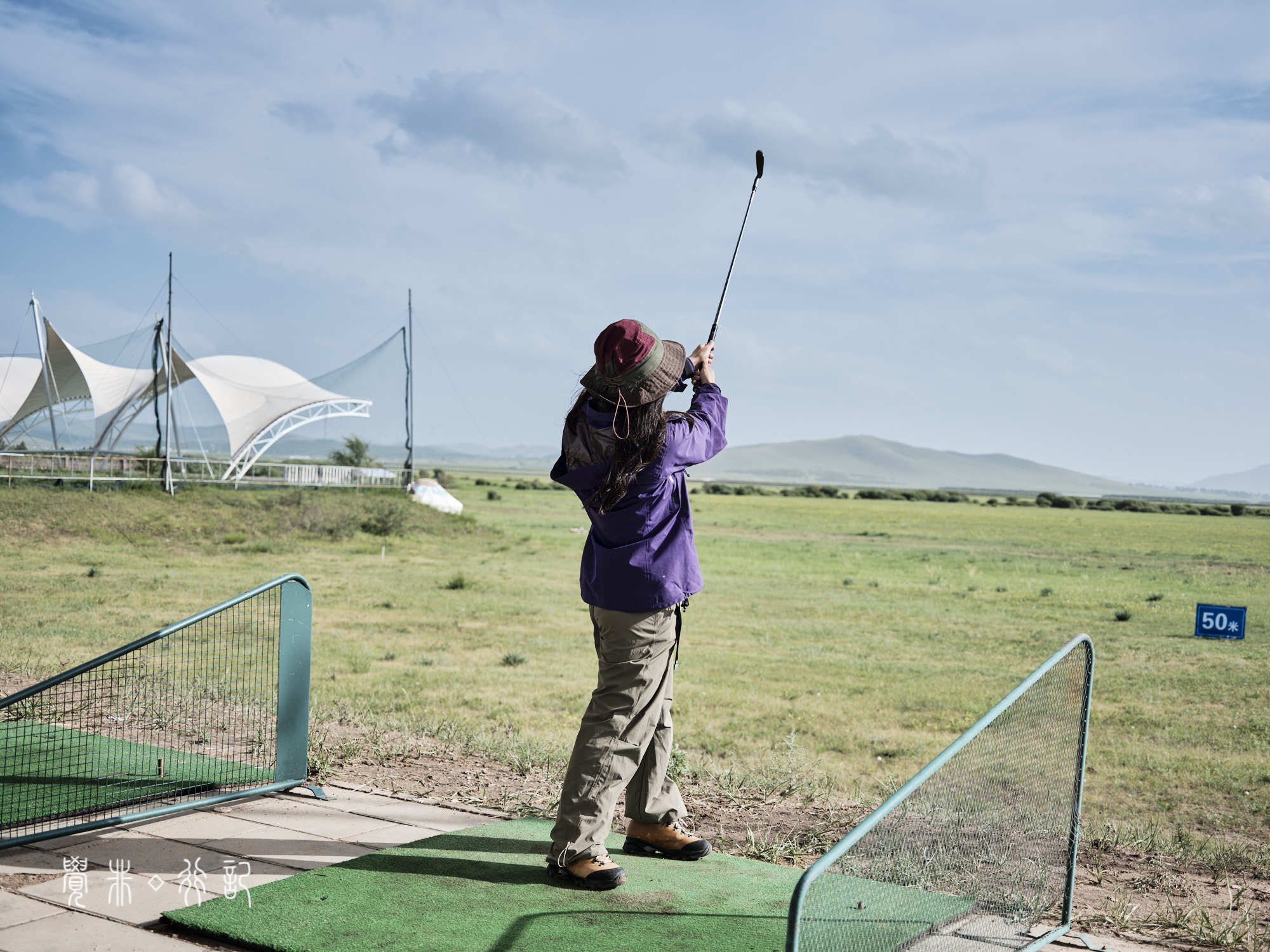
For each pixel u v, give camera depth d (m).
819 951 2.22
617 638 3.08
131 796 3.95
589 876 3.00
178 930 2.64
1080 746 2.98
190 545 23.88
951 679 11.28
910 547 36.94
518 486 98.12
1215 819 6.16
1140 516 82.44
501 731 7.45
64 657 9.07
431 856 3.29
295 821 3.73
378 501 31.70
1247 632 15.81
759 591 20.45
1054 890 3.12
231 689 7.36
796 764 6.66
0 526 22.23
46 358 33.50
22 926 2.62
